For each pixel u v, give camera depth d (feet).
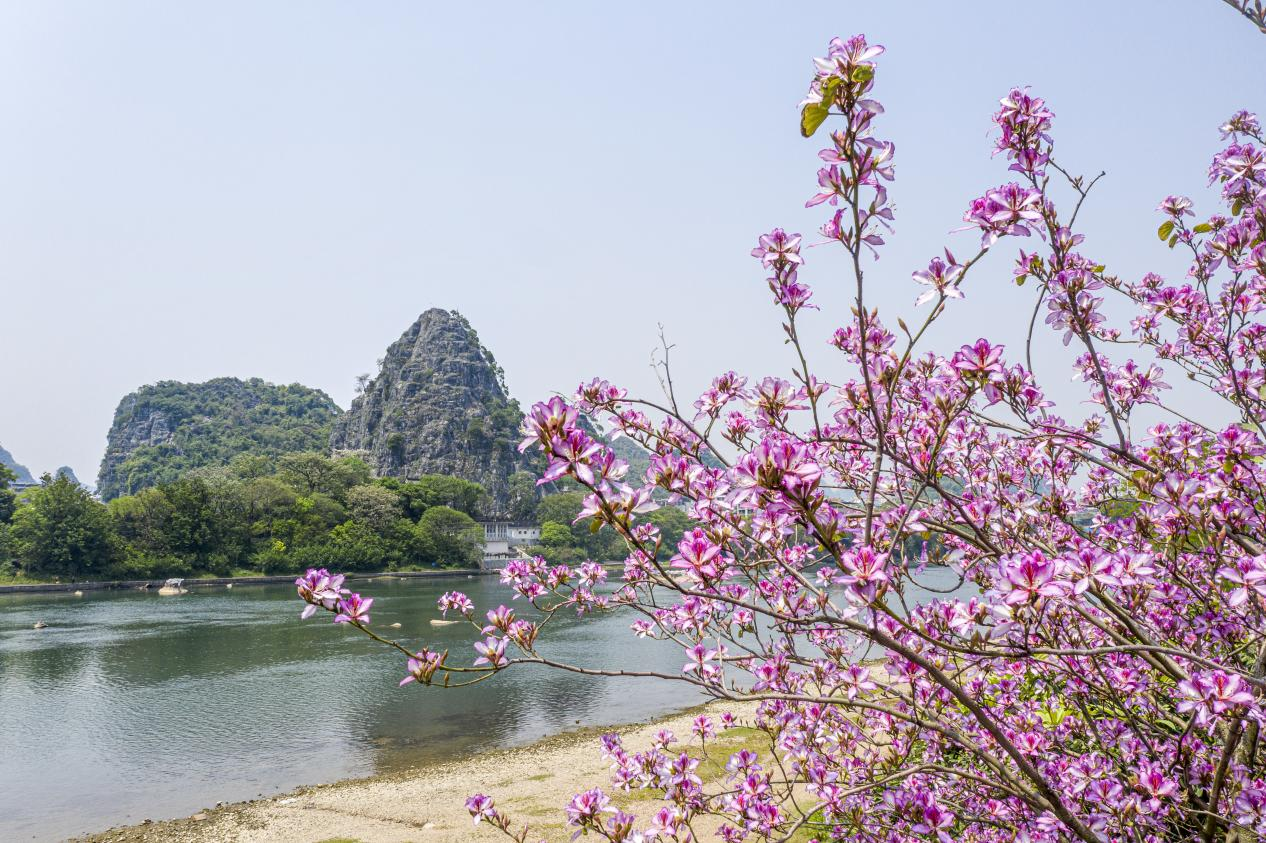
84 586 262.88
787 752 16.96
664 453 13.12
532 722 82.07
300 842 49.67
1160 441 13.75
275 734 78.28
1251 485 11.50
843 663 14.64
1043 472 16.69
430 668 11.09
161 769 66.80
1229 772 11.60
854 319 13.48
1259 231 13.16
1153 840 11.95
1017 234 8.87
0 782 63.36
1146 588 9.43
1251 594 11.43
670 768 15.72
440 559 360.89
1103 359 16.52
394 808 54.90
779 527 10.61
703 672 13.97
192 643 138.31
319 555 322.34
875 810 14.39
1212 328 14.97
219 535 313.12
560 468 8.34
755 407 11.60
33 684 102.73
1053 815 11.18
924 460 12.14
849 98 7.98
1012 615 8.41
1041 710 16.21
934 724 10.90
